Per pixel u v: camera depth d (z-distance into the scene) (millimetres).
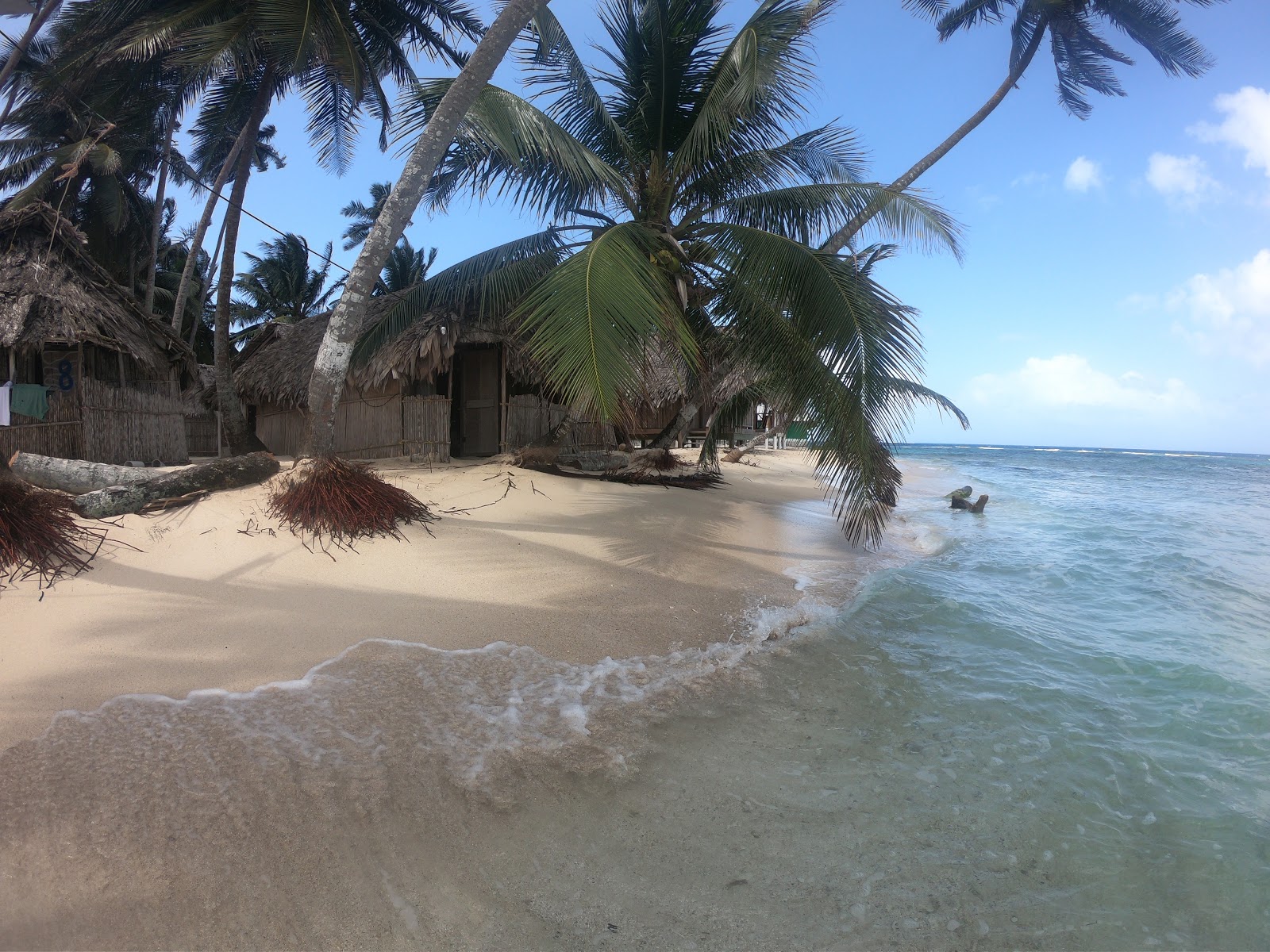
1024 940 2246
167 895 2186
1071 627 5848
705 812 2871
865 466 7230
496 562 5789
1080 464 51000
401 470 9016
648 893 2381
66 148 17703
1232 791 3209
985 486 21812
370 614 4559
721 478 13633
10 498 4559
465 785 2904
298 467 6168
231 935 2076
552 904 2307
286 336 13812
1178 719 3982
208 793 2670
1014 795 3107
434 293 10242
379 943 2096
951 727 3783
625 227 7809
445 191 9859
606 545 6812
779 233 10016
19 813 2459
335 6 10539
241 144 13992
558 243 10500
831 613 5719
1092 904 2426
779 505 11391
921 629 5508
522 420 11961
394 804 2729
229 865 2330
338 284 34406
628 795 2953
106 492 5332
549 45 8828
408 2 12578
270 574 4926
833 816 2887
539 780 3002
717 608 5539
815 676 4395
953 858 2648
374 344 10328
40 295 9086
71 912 2086
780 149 10383
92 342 9438
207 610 4297
